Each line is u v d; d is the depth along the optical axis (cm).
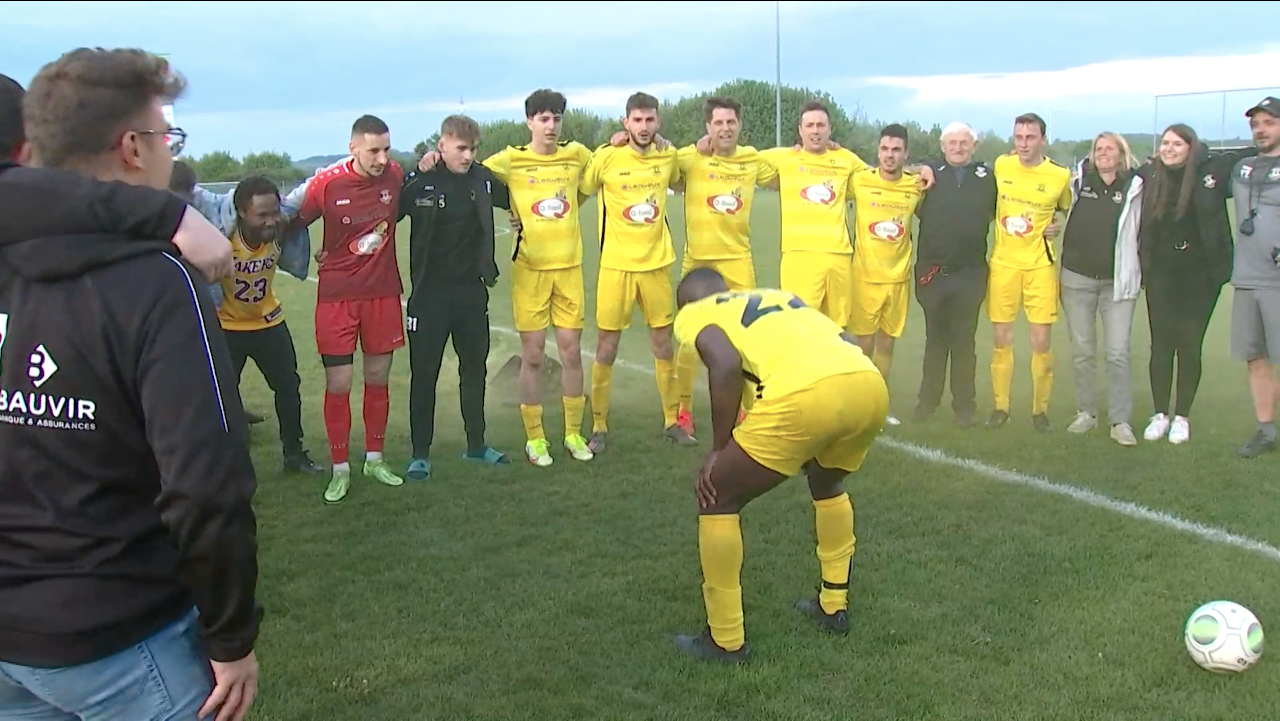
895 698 339
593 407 659
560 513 529
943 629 387
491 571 452
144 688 182
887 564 451
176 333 171
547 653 374
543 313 616
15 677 178
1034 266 666
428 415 595
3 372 172
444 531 504
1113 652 366
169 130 190
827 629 389
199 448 168
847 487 561
